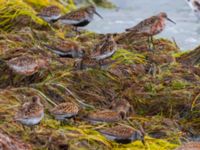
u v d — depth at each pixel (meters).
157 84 17.48
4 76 17.44
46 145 14.43
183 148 14.26
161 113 16.80
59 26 21.75
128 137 15.05
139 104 16.95
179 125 16.38
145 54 19.70
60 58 18.56
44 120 15.42
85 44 20.00
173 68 18.56
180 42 24.52
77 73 17.39
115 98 17.03
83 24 20.94
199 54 19.83
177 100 16.92
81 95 16.89
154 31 20.38
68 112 15.43
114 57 18.61
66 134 14.82
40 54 18.56
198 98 16.94
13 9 21.25
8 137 14.09
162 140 15.32
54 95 16.62
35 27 21.08
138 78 17.88
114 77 17.70
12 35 19.56
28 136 14.70
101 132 15.12
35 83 17.09
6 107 15.58
